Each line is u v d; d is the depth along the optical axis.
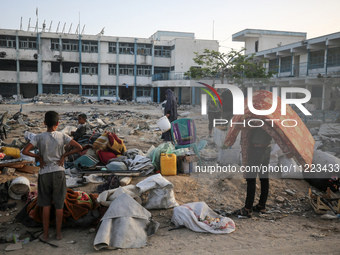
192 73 31.19
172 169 6.51
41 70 48.22
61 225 4.39
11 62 48.59
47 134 4.26
